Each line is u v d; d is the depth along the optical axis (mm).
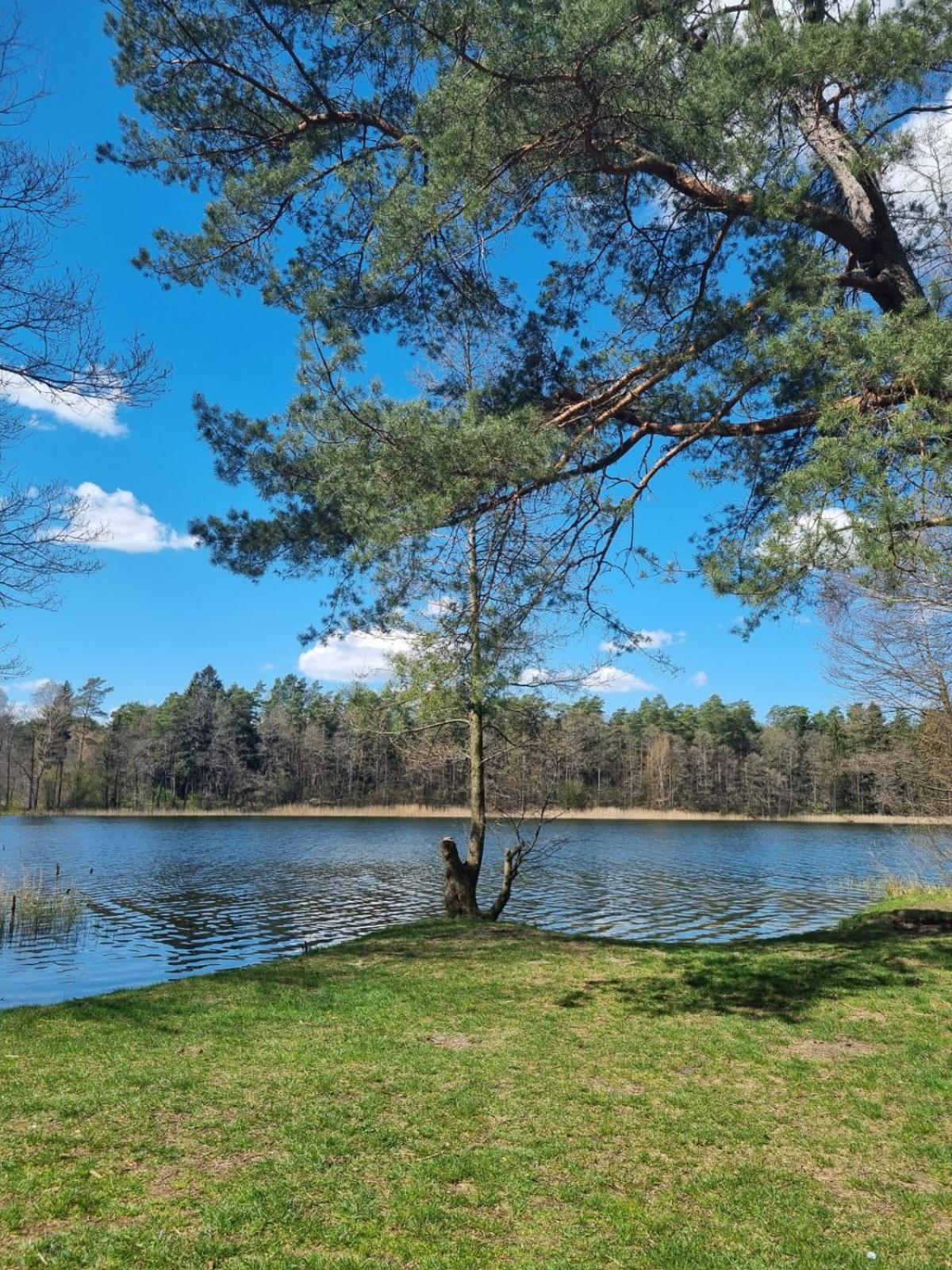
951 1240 3879
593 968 9789
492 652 7516
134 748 79938
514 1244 3752
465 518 7098
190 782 81562
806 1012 7672
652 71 5875
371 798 76250
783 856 38375
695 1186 4363
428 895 24156
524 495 7148
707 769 81562
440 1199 4141
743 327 6652
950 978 8844
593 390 7762
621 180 7496
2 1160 4461
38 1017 7738
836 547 5516
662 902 22562
